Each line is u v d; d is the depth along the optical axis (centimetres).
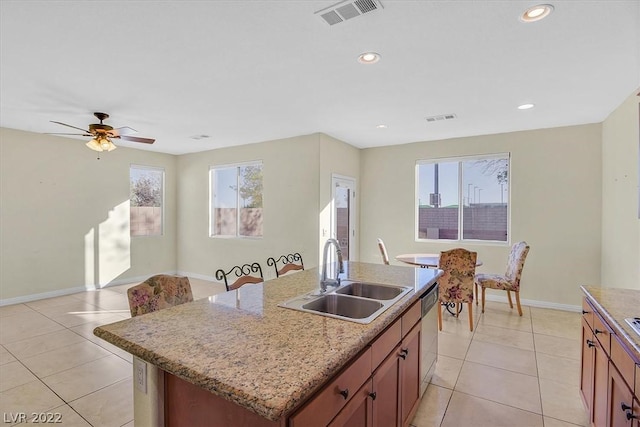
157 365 117
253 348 124
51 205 509
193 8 192
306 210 507
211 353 120
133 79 293
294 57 254
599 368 180
